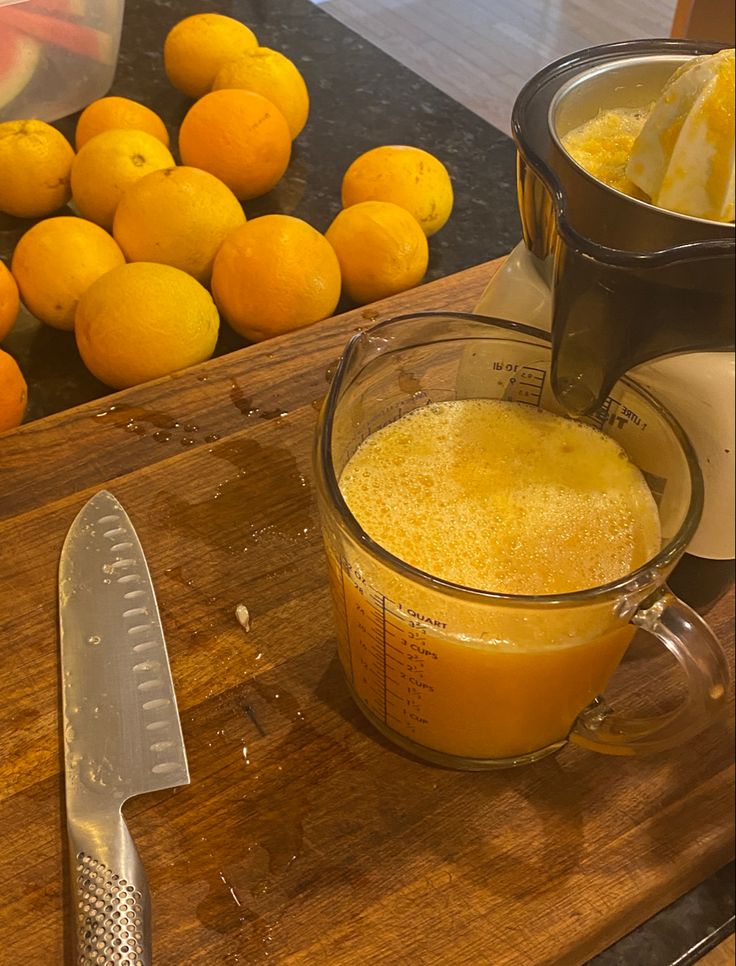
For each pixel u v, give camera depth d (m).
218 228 0.76
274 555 0.63
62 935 0.47
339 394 0.49
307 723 0.56
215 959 0.47
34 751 0.54
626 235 0.44
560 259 0.44
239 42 0.95
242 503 0.66
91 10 0.91
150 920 0.47
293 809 0.52
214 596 0.61
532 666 0.46
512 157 0.98
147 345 0.70
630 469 0.52
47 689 0.56
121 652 0.57
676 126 0.46
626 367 0.46
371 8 1.24
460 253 0.88
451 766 0.54
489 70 1.14
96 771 0.52
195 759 0.54
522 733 0.51
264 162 0.86
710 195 0.47
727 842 0.52
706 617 0.60
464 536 0.49
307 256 0.73
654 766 0.54
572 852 0.51
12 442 0.68
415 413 0.55
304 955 0.47
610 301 0.43
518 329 0.52
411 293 0.78
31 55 0.91
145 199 0.75
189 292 0.71
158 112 0.99
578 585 0.48
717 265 0.40
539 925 0.49
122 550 0.62
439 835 0.52
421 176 0.82
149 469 0.67
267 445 0.69
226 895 0.49
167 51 0.96
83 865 0.48
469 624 0.44
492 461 0.52
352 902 0.49
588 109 0.53
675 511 0.47
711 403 0.47
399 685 0.50
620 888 0.50
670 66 0.52
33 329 0.80
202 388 0.72
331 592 0.54
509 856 0.51
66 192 0.86
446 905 0.49
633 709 0.57
